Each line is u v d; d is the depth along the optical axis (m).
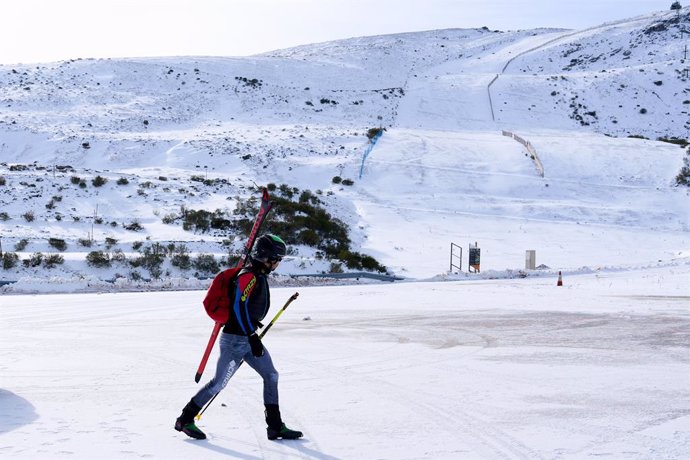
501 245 44.72
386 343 12.33
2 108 81.75
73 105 86.19
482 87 108.69
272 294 22.86
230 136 71.56
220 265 32.25
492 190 58.50
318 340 12.66
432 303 19.91
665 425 6.79
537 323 15.24
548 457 5.75
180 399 7.91
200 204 45.47
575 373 9.52
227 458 5.75
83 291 24.36
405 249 42.38
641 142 74.50
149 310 17.67
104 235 37.66
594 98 102.75
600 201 57.28
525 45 164.00
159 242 35.72
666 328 14.40
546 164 65.12
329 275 30.78
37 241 34.22
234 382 8.88
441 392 8.32
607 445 6.09
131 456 5.76
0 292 23.52
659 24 155.12
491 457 5.76
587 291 24.03
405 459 5.71
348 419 7.05
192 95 95.25
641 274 32.59
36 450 5.88
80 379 9.05
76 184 46.28
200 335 13.18
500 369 9.85
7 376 9.23
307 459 5.73
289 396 8.11
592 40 154.50
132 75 103.19
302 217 43.75
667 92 105.44
